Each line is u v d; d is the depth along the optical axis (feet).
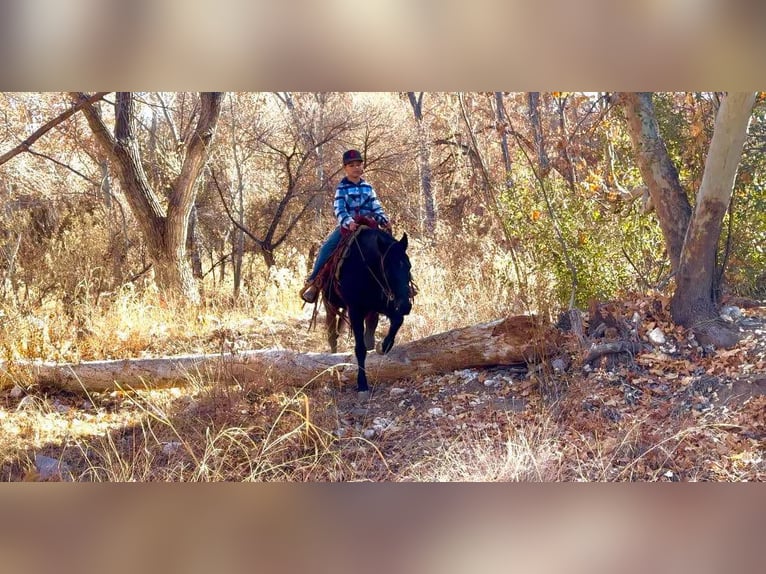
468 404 20.75
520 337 22.08
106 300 32.65
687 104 27.73
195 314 32.48
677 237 23.56
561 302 25.17
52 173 46.19
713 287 22.77
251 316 35.01
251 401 21.66
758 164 24.91
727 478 16.55
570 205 26.78
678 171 27.27
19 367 23.20
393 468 17.81
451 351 22.52
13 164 42.52
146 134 55.11
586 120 35.86
